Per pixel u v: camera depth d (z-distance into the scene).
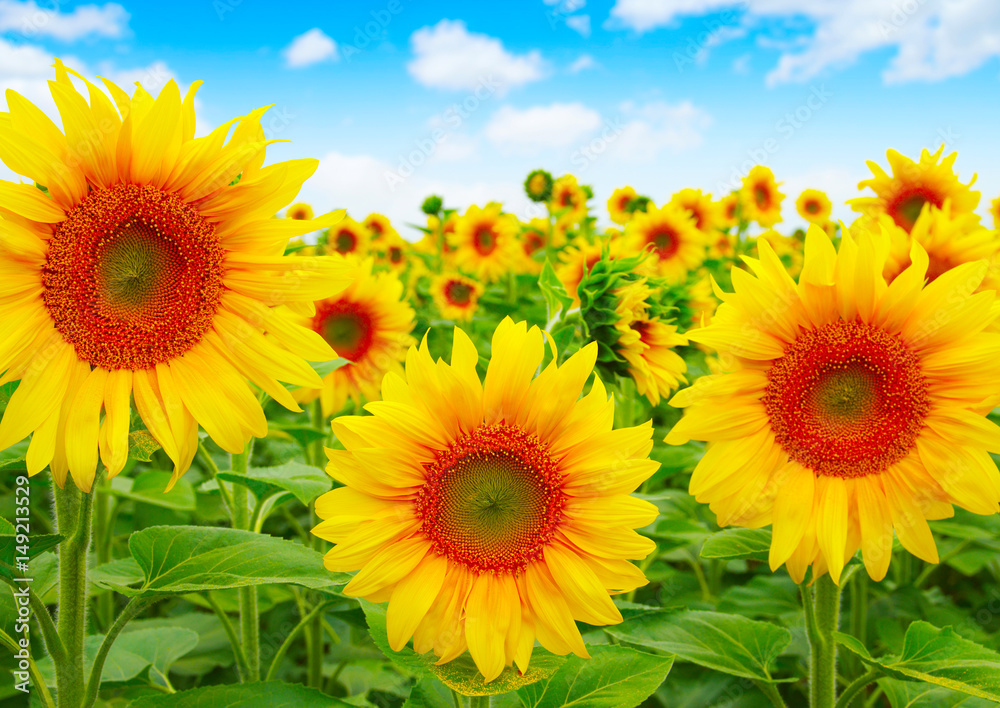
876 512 0.54
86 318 0.45
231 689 0.46
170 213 0.46
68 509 0.47
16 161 0.42
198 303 0.47
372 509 0.44
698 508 0.97
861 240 0.53
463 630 0.44
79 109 0.43
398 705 0.81
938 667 0.49
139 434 0.46
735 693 0.71
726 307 0.53
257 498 0.65
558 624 0.44
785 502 0.54
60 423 0.45
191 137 0.46
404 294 1.73
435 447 0.45
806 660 0.78
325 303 0.98
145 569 0.47
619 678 0.50
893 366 0.53
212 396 0.47
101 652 0.46
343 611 0.57
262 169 0.47
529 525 0.45
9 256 0.44
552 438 0.45
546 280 0.68
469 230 1.79
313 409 0.97
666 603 0.96
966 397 0.52
